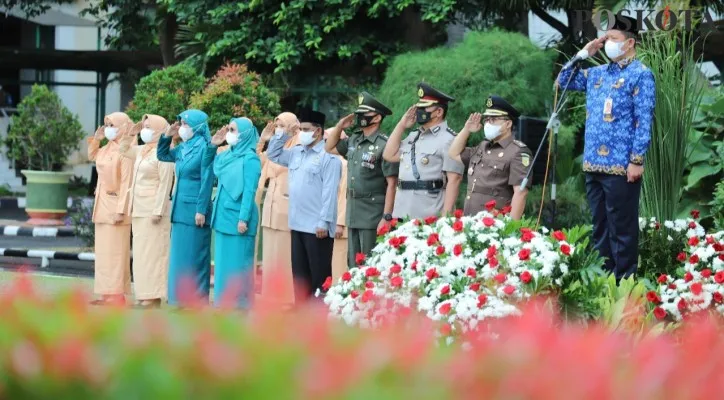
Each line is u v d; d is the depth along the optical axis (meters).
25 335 3.71
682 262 12.20
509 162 12.69
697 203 17.23
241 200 15.10
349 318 9.88
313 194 14.77
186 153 15.68
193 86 22.58
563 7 24.80
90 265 22.17
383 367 3.71
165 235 16.23
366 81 25.42
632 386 3.88
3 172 39.00
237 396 3.54
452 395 3.66
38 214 27.62
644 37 14.34
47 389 3.52
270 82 25.16
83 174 40.53
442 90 21.11
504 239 10.40
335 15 24.66
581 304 9.97
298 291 12.98
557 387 3.73
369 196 14.62
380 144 14.57
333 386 3.51
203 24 25.77
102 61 36.75
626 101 11.53
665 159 13.24
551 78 22.09
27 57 36.78
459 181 13.31
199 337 3.86
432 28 25.47
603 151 11.65
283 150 15.10
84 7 36.22
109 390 3.52
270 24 25.31
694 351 4.09
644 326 9.84
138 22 31.64
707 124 17.23
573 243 10.59
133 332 3.88
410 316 9.16
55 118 32.88
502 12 25.28
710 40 23.52
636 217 11.68
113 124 16.77
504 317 9.21
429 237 10.60
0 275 18.03
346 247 16.67
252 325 4.09
